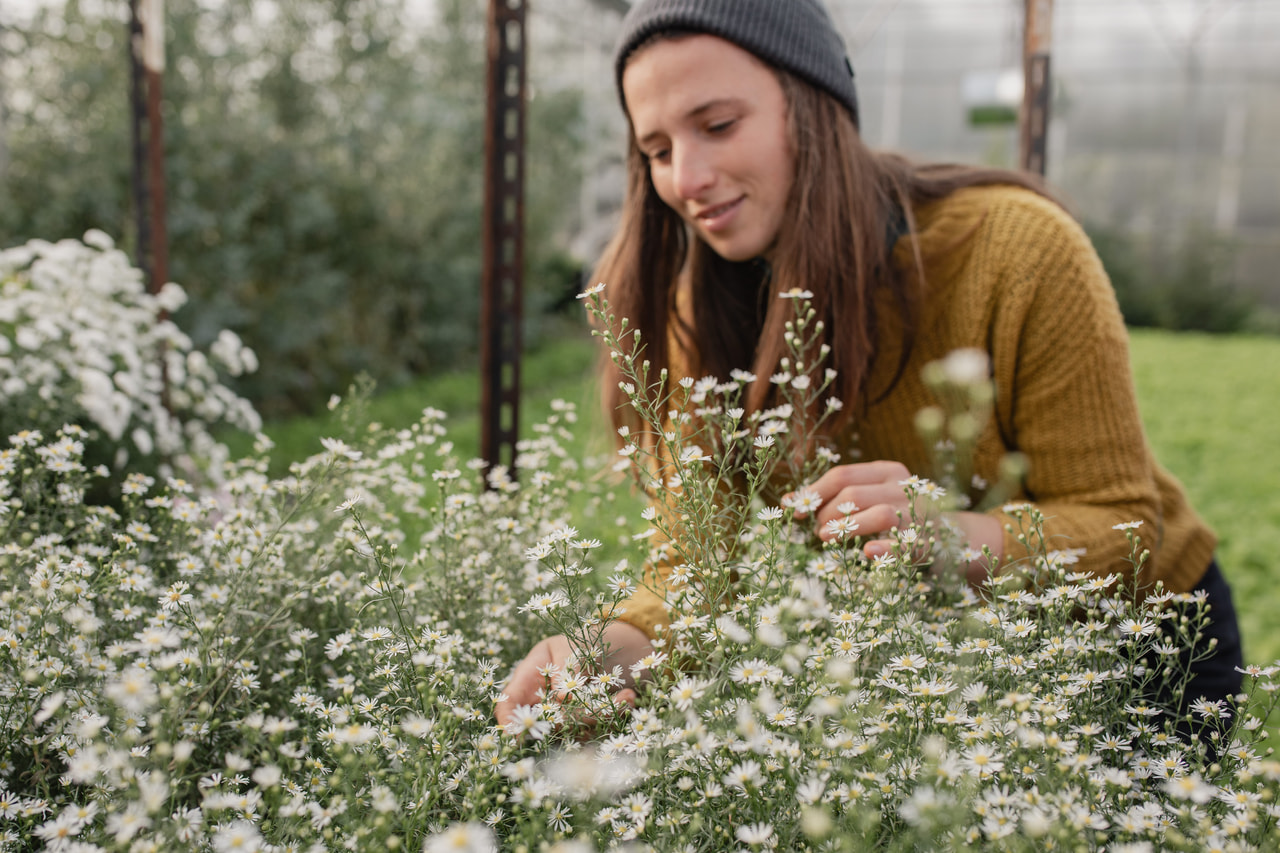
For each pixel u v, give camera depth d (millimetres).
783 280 1573
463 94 11484
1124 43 20016
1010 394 1579
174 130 7879
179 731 1061
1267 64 19578
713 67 1489
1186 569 1650
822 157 1562
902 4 19156
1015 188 1688
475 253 10906
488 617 1430
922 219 1665
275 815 967
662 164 1640
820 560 1223
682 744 967
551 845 943
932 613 1317
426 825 988
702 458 1248
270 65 9039
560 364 11312
